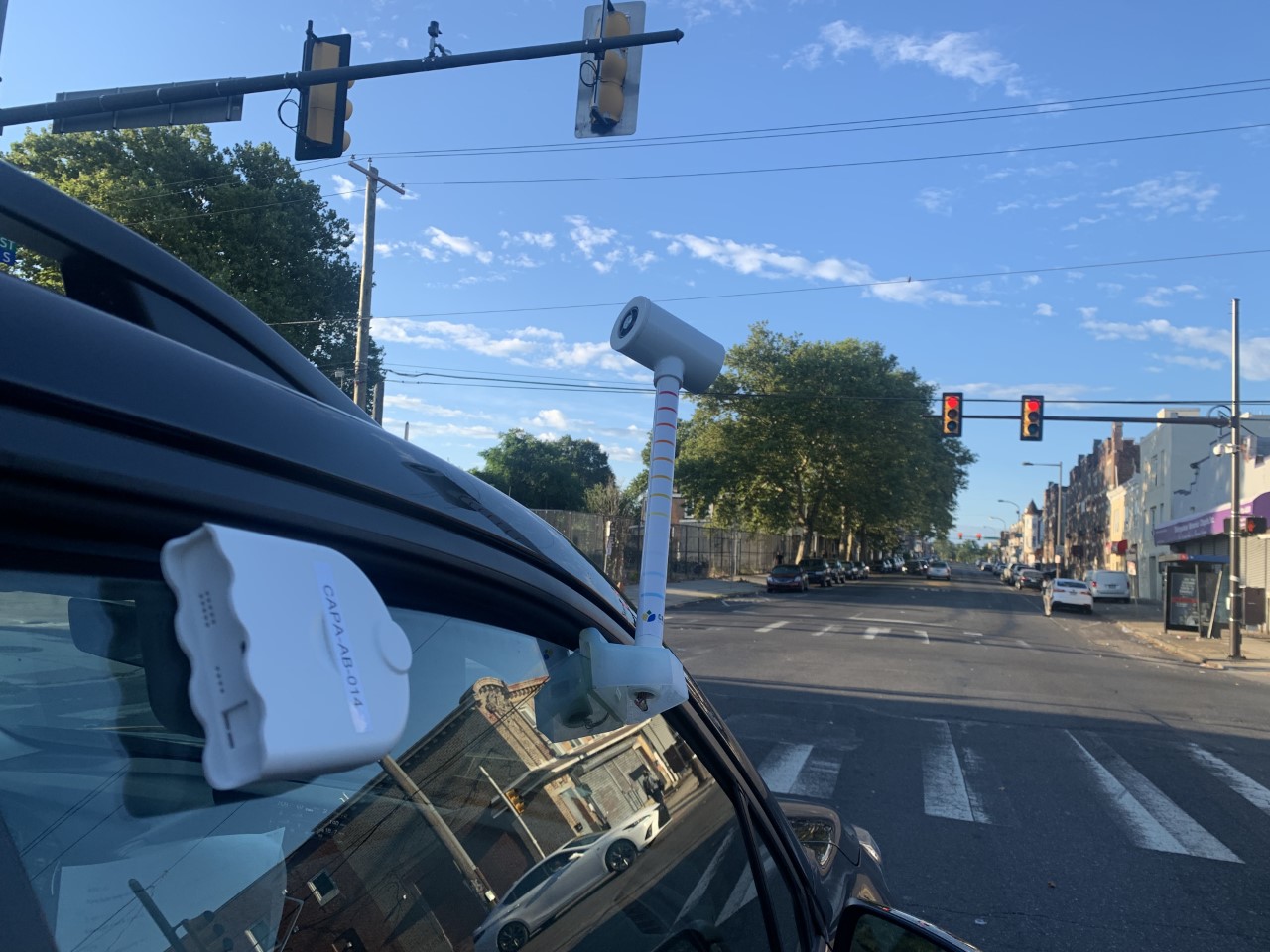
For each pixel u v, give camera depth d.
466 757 1.13
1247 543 32.53
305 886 0.98
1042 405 21.91
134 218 18.84
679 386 1.20
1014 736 9.56
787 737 9.09
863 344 52.25
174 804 0.86
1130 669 16.61
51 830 0.79
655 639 1.14
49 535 0.70
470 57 9.20
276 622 0.62
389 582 0.99
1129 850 6.05
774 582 41.03
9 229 1.02
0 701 0.75
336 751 0.61
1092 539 84.19
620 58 9.11
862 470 50.00
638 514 36.28
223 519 0.80
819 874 1.93
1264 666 18.73
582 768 1.37
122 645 0.74
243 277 20.11
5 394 0.66
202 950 0.87
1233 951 4.61
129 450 0.73
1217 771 8.34
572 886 1.28
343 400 1.29
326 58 9.64
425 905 1.09
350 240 22.45
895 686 12.59
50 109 9.67
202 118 9.76
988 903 5.12
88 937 0.79
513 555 1.17
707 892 1.51
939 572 75.19
